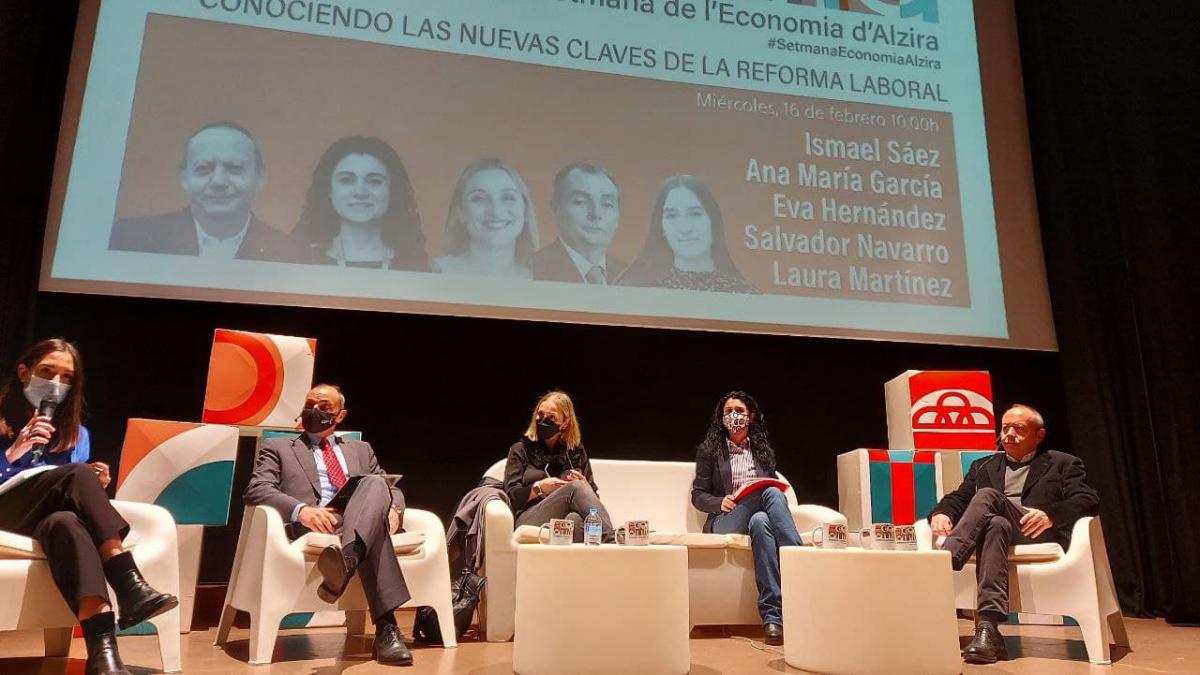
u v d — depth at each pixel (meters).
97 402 3.62
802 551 2.35
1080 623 2.59
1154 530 3.89
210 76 3.78
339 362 3.91
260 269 3.65
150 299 3.73
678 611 2.14
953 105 4.65
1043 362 4.62
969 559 2.83
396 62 4.01
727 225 4.19
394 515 2.58
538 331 4.15
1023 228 4.56
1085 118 4.42
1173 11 4.23
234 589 2.62
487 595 2.82
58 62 3.58
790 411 4.35
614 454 4.14
